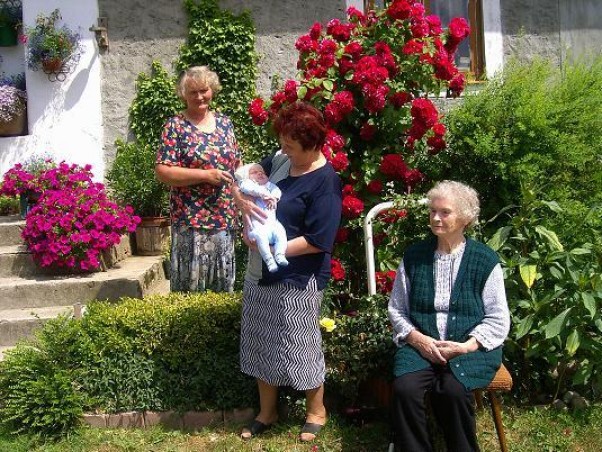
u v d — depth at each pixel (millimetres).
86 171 5980
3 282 5332
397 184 4547
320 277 3584
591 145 4621
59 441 3822
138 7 6738
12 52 7207
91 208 5465
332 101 4078
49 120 6750
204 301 4137
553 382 4145
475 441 3258
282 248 3436
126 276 5359
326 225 3457
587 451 3592
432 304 3439
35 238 5410
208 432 3883
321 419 3801
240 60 6781
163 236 6262
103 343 4039
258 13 6859
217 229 4348
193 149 4219
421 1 7203
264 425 3834
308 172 3527
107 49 6750
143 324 4051
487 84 4828
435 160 4688
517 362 4121
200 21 6719
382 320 3840
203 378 3982
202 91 4199
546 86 4742
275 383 3646
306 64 4414
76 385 4000
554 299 3883
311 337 3613
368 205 4352
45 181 5844
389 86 4266
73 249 5414
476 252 3443
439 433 3611
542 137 4387
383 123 4332
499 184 4516
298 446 3672
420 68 4367
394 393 3271
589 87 4742
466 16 7285
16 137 6746
